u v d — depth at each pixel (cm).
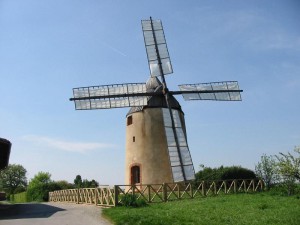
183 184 2358
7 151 1945
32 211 1819
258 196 2000
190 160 2498
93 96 2502
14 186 7862
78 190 2328
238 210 1425
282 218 1210
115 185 1738
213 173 2859
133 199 1709
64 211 1722
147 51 2692
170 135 2470
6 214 1695
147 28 2733
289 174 2136
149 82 2677
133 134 2572
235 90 2697
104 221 1346
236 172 2805
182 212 1405
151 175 2433
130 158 2548
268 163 2488
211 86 2692
